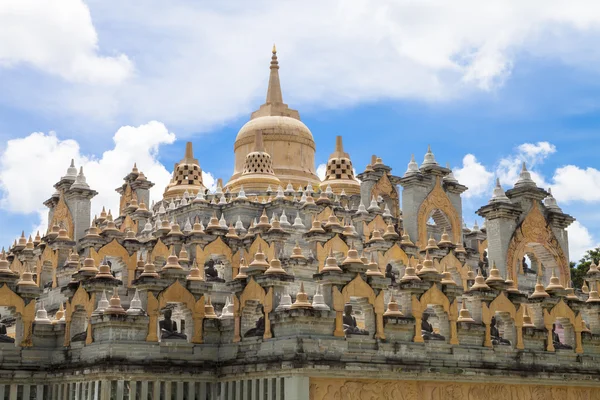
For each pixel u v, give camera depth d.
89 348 40.88
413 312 42.53
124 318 40.16
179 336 42.12
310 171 74.81
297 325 38.28
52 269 55.34
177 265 42.56
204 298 43.09
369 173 64.06
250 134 74.44
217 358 42.66
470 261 62.16
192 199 62.88
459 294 44.66
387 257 52.59
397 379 40.78
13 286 43.28
